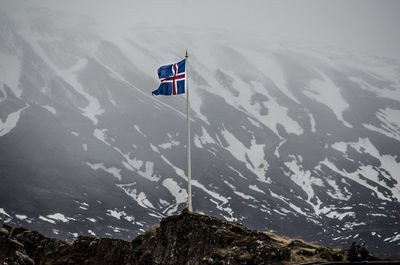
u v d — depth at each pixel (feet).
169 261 189.16
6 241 220.23
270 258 150.10
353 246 142.20
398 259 144.15
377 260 142.00
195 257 179.01
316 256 152.15
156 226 222.89
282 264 147.23
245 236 174.81
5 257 214.07
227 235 174.60
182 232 191.11
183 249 186.19
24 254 227.20
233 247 163.12
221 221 186.80
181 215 197.77
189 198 205.05
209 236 178.19
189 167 208.95
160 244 199.62
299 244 167.94
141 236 220.64
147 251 205.87
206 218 189.57
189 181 207.10
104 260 222.69
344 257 149.48
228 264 155.74
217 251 169.17
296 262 147.84
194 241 183.32
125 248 219.82
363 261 139.54
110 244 226.58
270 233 187.21
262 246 154.71
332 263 137.08
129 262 210.18
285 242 172.04
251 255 154.20
